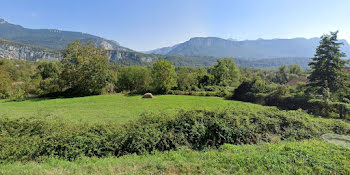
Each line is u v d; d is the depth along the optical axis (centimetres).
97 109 1425
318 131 687
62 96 2394
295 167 371
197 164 400
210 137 607
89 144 504
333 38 1588
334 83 1535
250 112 736
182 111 694
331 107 1112
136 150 528
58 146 495
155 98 2214
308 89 1633
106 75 2655
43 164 434
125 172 373
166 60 2859
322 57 1648
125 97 2286
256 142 624
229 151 510
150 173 369
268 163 386
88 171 386
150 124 597
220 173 361
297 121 702
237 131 623
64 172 380
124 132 550
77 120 1045
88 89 2467
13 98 2214
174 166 398
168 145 552
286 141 620
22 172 378
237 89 2238
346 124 764
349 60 1545
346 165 371
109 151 514
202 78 3616
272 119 700
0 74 2306
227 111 708
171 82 2866
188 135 597
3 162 444
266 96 1720
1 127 552
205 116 660
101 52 2636
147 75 3070
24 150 471
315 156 409
